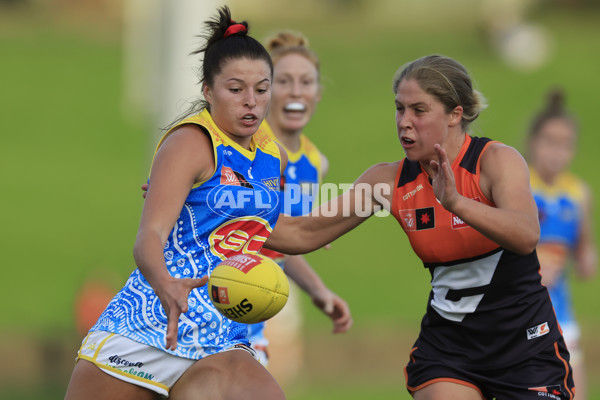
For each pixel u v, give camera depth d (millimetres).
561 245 27234
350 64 120812
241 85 14680
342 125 99125
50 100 111000
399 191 16078
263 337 21719
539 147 27266
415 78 15188
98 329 14914
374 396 36844
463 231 15461
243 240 15172
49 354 42906
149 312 14703
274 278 14422
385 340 46312
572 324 26938
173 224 14195
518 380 15789
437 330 16234
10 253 66000
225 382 14508
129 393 14758
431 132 15250
